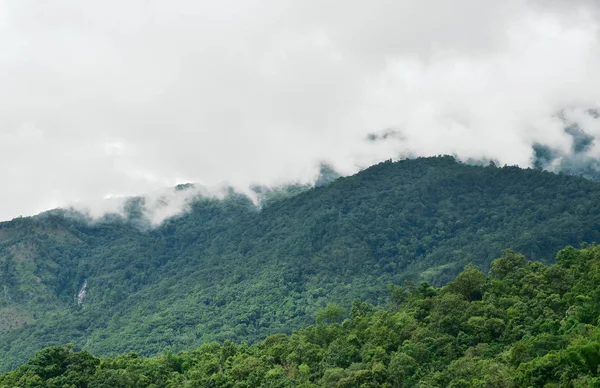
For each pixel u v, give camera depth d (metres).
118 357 171.88
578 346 108.50
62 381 149.62
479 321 145.25
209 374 159.38
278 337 179.25
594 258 157.00
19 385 147.12
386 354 144.62
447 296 156.75
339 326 173.00
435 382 126.25
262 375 149.88
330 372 140.00
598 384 97.12
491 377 114.06
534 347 122.12
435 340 142.50
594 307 132.75
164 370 163.62
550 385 104.62
